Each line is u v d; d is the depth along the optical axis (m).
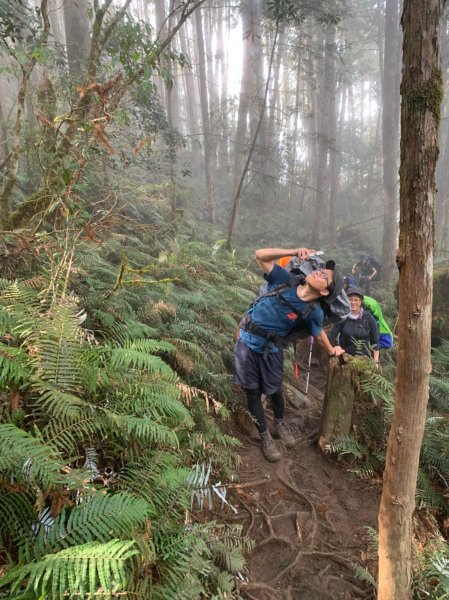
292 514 2.92
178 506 2.36
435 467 3.29
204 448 2.87
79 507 1.77
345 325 4.41
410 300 1.70
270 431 3.79
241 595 2.27
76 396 2.38
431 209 1.62
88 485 1.89
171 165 8.91
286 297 3.05
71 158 3.90
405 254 1.68
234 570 2.29
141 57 4.70
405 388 1.79
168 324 4.15
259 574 2.45
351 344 4.46
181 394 2.86
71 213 3.37
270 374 3.32
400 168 1.65
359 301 4.38
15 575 1.38
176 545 2.03
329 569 2.55
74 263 3.85
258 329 3.17
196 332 4.17
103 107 3.29
